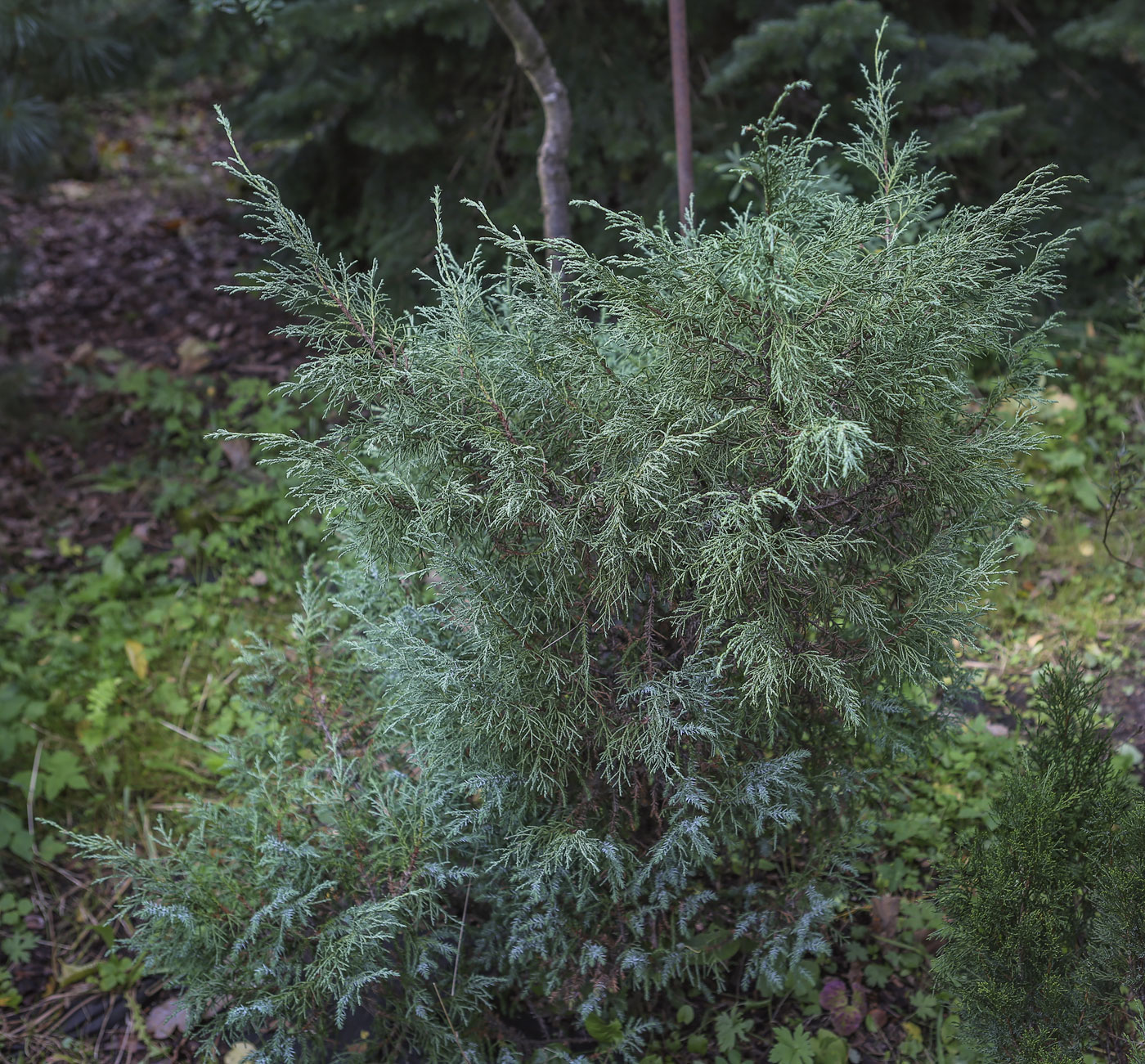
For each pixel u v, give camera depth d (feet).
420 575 7.72
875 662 6.55
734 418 6.25
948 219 6.48
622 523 6.20
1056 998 6.22
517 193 16.46
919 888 8.77
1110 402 14.62
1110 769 7.20
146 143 29.25
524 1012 7.97
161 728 11.19
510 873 7.53
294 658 8.90
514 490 6.27
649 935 7.49
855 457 6.18
